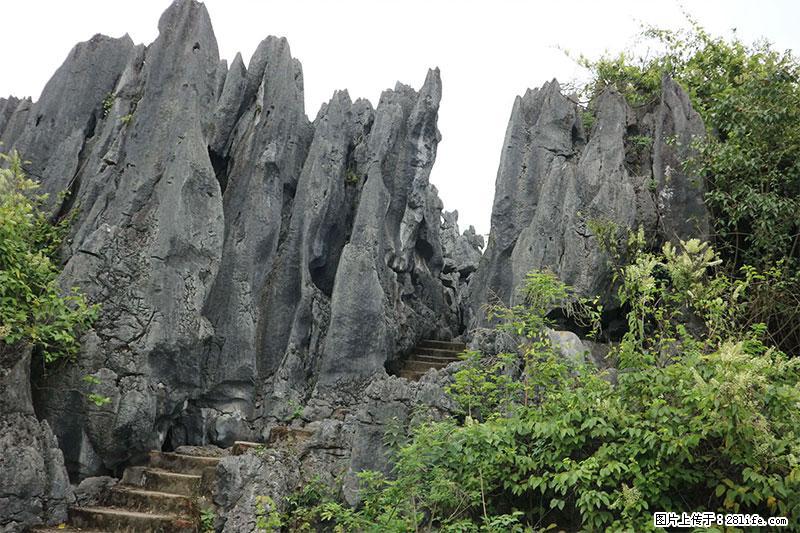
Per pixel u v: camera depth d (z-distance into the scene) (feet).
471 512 28.94
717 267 38.37
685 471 25.43
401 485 28.76
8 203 34.12
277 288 41.04
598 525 25.43
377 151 45.93
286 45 45.03
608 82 49.55
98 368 34.01
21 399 30.76
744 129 39.81
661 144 40.78
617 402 27.37
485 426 28.91
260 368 39.75
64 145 41.81
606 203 38.99
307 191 42.47
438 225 54.34
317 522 31.09
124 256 36.42
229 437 37.65
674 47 51.37
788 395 24.44
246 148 42.93
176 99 39.73
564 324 37.70
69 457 33.17
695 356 26.91
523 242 40.73
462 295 59.77
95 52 44.29
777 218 37.68
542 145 44.78
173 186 37.50
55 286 34.27
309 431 35.27
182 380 35.99
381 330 39.73
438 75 49.06
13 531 28.96
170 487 33.06
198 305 36.58
